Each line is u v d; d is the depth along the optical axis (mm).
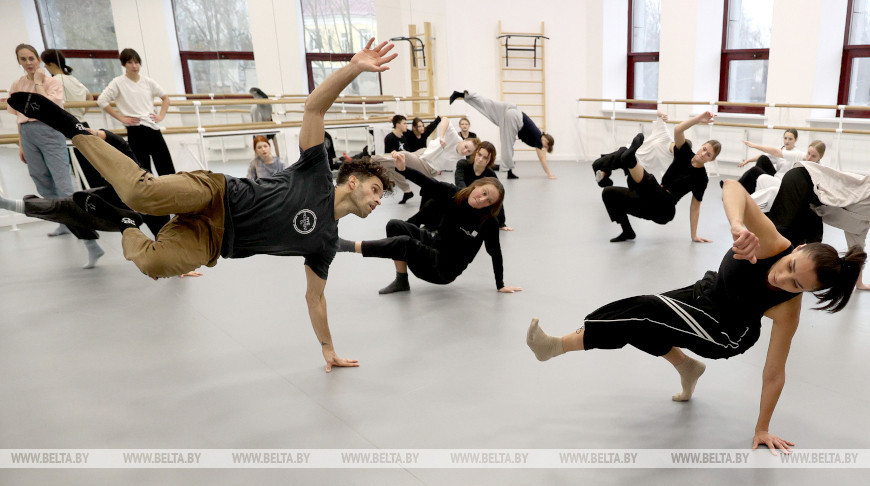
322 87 1833
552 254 4254
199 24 6352
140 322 3111
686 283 3537
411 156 4996
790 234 3035
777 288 1637
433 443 1959
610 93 9211
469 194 3078
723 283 1738
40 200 2014
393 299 3395
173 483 1781
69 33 5371
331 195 2064
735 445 1907
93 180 4137
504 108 7082
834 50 6719
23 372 2545
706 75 7945
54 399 2307
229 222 1773
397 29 8234
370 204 2146
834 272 1477
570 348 1884
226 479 1796
